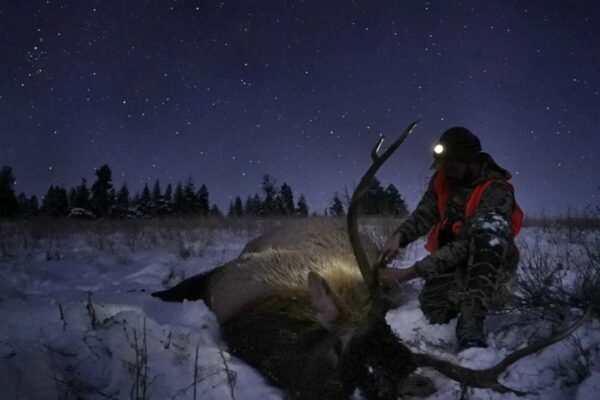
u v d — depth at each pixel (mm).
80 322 4145
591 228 9820
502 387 3369
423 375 3803
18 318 4148
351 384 3168
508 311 4414
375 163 3465
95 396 3377
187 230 13016
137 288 6156
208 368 3787
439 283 4598
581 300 4191
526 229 11406
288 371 3756
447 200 4844
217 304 5004
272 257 5074
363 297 3842
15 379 3271
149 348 3887
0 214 30203
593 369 3467
